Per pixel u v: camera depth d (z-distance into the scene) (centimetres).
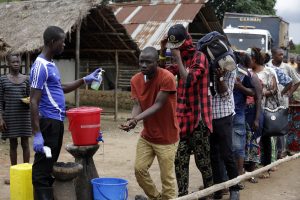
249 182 697
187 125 532
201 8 1884
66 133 1139
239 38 1809
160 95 460
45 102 446
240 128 630
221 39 542
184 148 545
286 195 628
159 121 477
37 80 435
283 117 704
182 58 534
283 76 722
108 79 1842
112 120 1435
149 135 482
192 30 2025
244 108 636
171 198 493
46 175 456
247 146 695
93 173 486
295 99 922
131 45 1428
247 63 677
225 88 550
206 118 525
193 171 764
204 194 506
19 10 1352
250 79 638
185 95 532
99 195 459
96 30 1391
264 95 702
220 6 2934
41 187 453
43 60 442
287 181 707
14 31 1249
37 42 1145
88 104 1873
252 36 1802
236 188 570
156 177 711
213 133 562
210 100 532
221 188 532
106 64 1745
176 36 514
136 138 1102
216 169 571
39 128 438
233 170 567
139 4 2039
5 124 622
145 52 460
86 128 464
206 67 521
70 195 457
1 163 787
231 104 561
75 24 1202
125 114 1609
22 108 627
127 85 1794
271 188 664
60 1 1293
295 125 909
